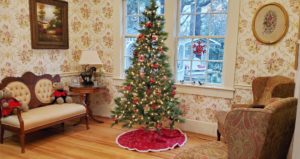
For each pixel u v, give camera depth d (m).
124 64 4.71
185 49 4.09
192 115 4.04
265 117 1.64
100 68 4.87
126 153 3.17
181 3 4.04
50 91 4.05
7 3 3.53
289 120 1.93
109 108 4.85
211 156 1.98
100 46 4.82
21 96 3.62
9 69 3.62
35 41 3.93
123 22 4.60
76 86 4.29
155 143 3.46
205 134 3.93
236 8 3.53
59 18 4.31
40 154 3.10
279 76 3.18
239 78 3.64
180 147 3.38
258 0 3.38
